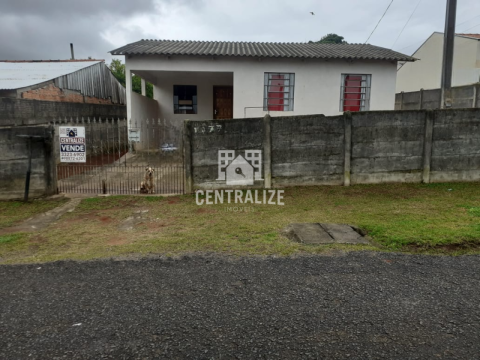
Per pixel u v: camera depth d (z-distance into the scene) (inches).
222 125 308.3
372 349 99.7
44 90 469.4
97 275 149.1
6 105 366.3
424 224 216.7
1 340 104.3
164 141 443.8
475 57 694.5
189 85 638.5
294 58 501.4
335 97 518.9
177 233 209.9
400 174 330.3
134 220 240.7
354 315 116.7
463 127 327.6
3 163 291.3
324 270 152.3
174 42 586.6
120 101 810.8
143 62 490.9
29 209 269.7
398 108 662.5
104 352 98.7
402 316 116.1
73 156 311.3
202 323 112.3
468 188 311.6
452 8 382.0
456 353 97.8
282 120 313.4
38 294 132.7
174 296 130.0
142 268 156.0
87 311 120.0
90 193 312.8
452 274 147.6
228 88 645.9
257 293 131.8
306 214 247.0
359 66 514.9
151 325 111.5
